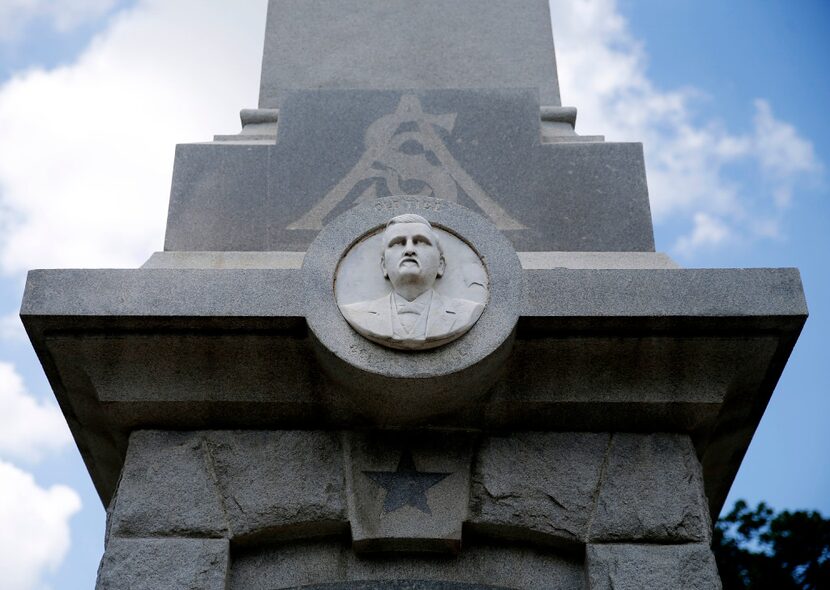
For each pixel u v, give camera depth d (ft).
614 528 15.97
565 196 19.29
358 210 17.26
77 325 16.39
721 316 16.33
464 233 17.08
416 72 21.93
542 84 21.83
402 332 15.87
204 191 19.26
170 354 16.57
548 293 16.47
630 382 16.69
